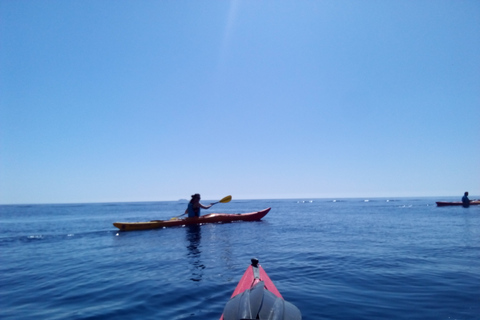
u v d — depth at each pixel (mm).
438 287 4957
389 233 12344
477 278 5473
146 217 28625
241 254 8281
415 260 7098
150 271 6605
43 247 11055
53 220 26906
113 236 13281
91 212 44812
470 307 4074
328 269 6355
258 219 17500
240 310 2723
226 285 5328
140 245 10578
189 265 7066
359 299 4445
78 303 4676
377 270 6188
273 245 9727
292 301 4375
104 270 6953
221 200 16141
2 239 13312
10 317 4188
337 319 3742
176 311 4164
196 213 15773
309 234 12445
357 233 12523
